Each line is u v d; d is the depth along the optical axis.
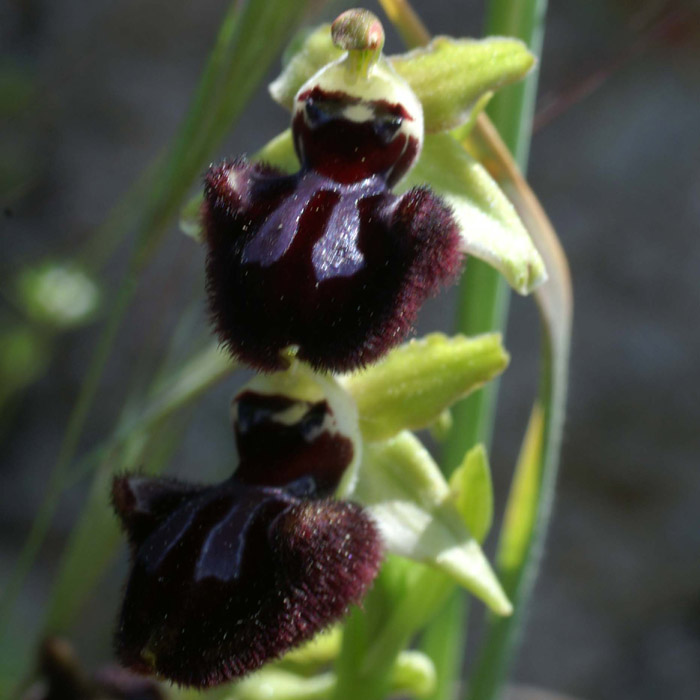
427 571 0.14
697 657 0.27
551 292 0.13
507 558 0.14
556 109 0.15
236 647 0.12
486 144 0.13
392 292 0.12
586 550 0.27
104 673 0.16
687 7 0.16
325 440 0.13
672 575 0.27
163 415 0.15
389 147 0.13
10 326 0.28
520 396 0.27
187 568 0.13
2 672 0.25
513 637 0.14
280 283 0.12
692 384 0.27
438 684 0.15
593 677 0.27
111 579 0.27
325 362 0.12
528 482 0.14
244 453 0.13
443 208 0.12
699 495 0.27
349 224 0.12
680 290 0.27
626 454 0.27
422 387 0.13
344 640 0.14
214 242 0.12
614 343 0.27
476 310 0.14
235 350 0.12
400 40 0.27
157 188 0.14
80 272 0.23
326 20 0.15
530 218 0.13
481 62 0.13
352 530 0.13
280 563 0.13
